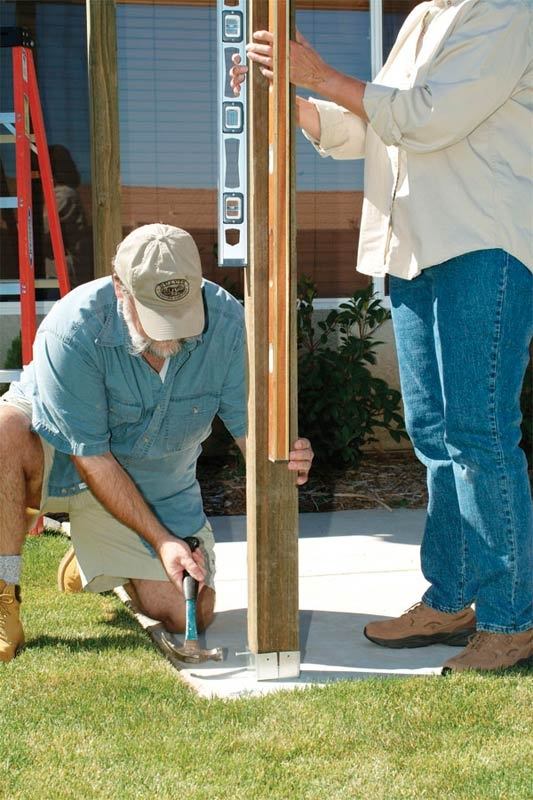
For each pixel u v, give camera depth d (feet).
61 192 22.63
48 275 22.68
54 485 11.68
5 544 10.91
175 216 23.48
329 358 21.25
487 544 10.59
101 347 10.50
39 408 10.78
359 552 15.75
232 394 11.39
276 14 9.30
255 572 10.37
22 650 10.96
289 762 8.49
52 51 22.48
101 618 12.21
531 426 20.85
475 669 10.54
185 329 9.89
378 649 11.55
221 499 19.25
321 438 21.03
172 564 10.69
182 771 8.30
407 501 19.11
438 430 11.32
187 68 23.22
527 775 8.25
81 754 8.55
